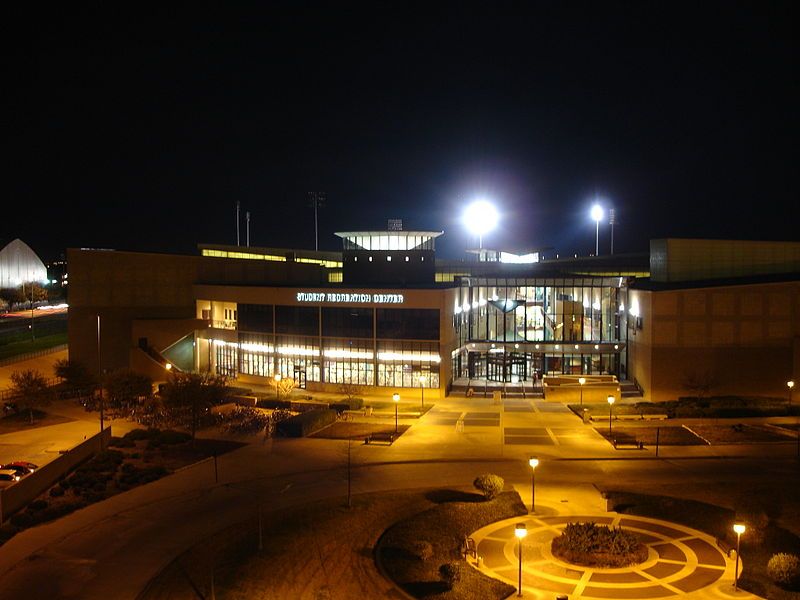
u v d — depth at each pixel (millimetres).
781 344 72062
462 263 120562
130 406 73500
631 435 58250
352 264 92938
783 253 82125
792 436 57500
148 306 96250
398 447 55844
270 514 41344
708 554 34844
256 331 86562
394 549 35656
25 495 43688
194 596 31312
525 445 56031
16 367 101750
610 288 84500
